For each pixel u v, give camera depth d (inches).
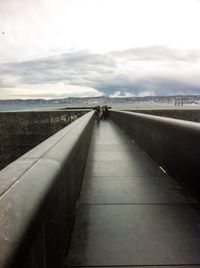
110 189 264.1
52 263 109.6
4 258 56.7
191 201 229.3
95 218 199.2
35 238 80.4
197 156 227.3
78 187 235.1
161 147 344.2
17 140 2010.3
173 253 154.6
